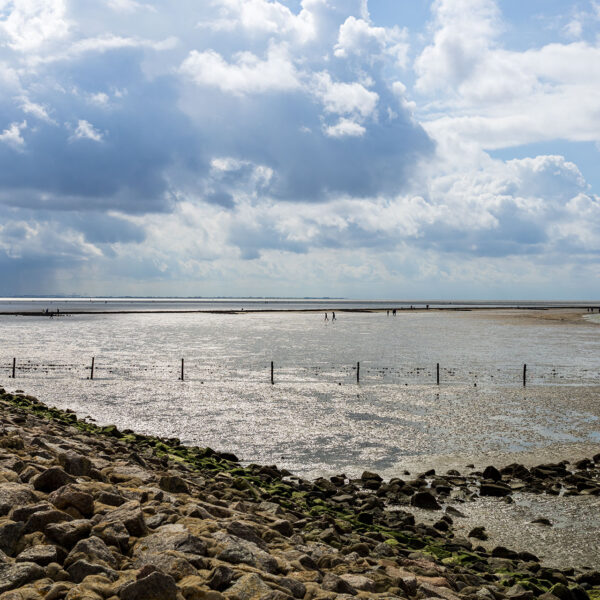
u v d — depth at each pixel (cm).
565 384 3559
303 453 2000
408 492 1572
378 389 3334
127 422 2477
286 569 741
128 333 8300
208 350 5675
